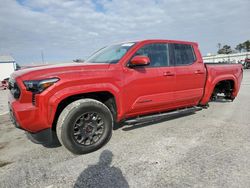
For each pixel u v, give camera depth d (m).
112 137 4.14
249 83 13.15
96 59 4.45
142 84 3.99
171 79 4.39
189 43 4.92
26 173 2.99
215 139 3.88
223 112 5.84
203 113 5.77
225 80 5.98
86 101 3.38
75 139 3.31
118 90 3.70
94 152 3.52
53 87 3.11
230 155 3.23
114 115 3.85
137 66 3.92
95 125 3.50
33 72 3.18
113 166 3.06
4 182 2.79
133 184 2.62
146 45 4.17
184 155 3.30
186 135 4.14
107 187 2.58
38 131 3.21
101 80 3.51
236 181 2.57
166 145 3.69
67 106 3.29
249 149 3.42
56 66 3.45
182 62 4.71
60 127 3.21
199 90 5.00
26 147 3.93
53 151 3.66
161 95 4.29
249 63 32.59
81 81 3.31
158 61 4.31
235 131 4.27
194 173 2.79
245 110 6.01
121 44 4.49
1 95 16.47
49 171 3.01
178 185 2.55
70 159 3.33
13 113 3.23
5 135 4.77
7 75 47.28
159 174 2.81
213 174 2.74
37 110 3.07
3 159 3.47
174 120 5.14
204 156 3.23
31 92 3.09
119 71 3.72
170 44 4.55
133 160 3.21
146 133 4.31
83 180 2.75
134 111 4.05
